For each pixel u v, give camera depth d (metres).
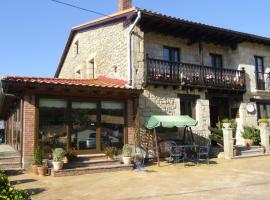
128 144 12.80
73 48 20.72
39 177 10.37
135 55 14.20
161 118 12.77
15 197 4.52
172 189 8.43
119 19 15.31
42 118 11.67
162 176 10.41
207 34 16.03
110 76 15.70
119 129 13.28
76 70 19.95
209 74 15.94
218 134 15.71
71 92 12.14
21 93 11.47
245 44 18.14
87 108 12.63
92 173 11.10
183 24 14.57
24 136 11.24
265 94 18.50
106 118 13.00
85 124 12.51
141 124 13.81
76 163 11.32
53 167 10.80
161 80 14.34
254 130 16.95
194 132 15.41
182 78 14.87
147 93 14.27
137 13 13.58
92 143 12.58
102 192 8.24
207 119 15.93
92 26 17.70
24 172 11.06
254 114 17.86
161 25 14.66
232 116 17.94
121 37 15.04
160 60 14.50
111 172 11.35
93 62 18.22
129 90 12.74
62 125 12.03
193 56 16.69
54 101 11.98
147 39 15.22
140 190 8.37
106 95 12.97
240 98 17.52
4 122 26.83
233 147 14.86
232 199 7.22
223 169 11.80
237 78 17.06
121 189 8.55
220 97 17.08
